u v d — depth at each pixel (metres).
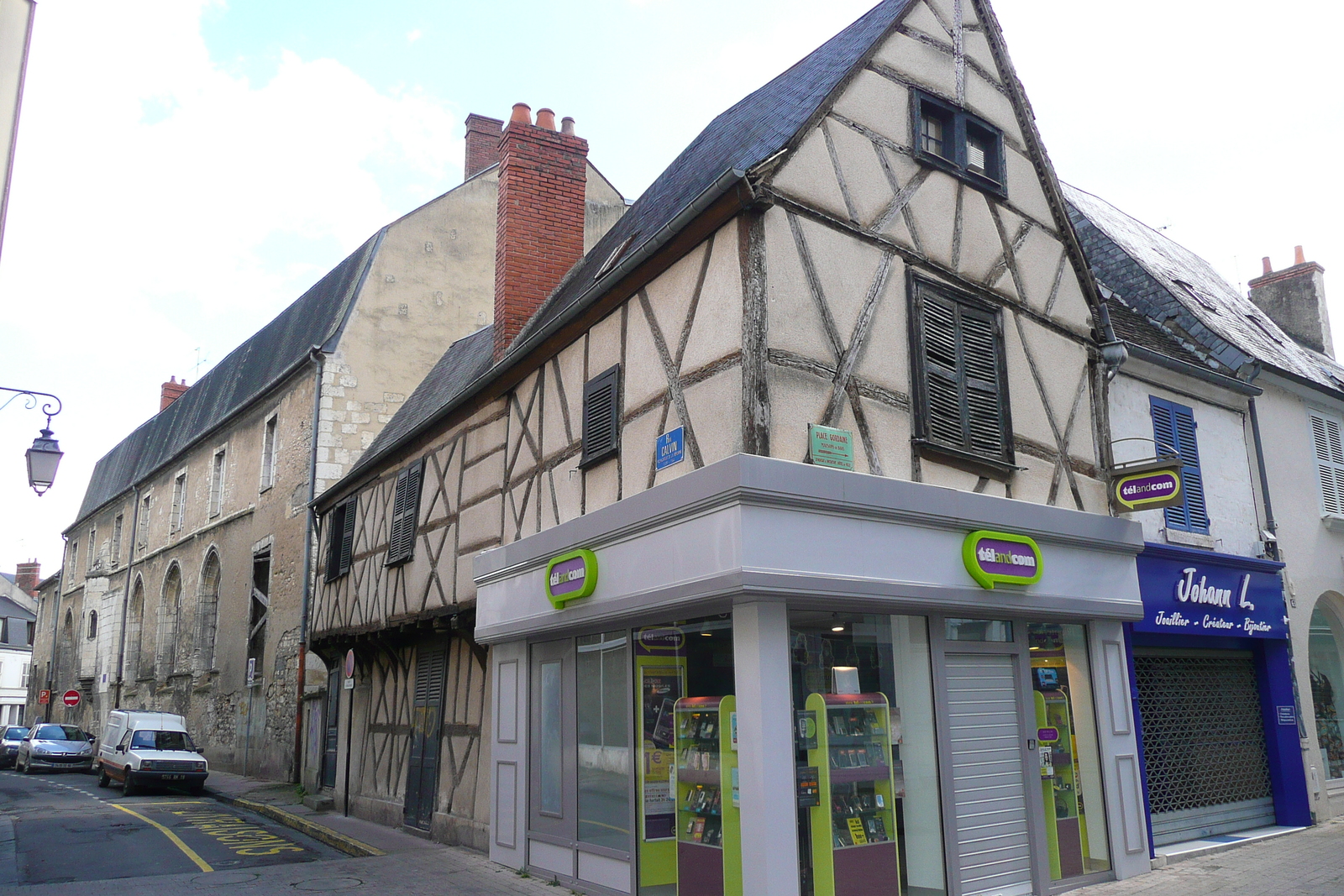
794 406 5.33
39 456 10.15
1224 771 8.52
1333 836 8.16
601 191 18.05
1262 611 8.83
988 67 7.29
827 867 5.09
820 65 7.23
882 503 5.42
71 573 31.53
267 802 12.95
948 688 5.92
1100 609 6.78
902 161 6.40
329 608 13.06
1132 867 6.73
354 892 6.77
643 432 6.27
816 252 5.70
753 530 4.88
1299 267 13.61
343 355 15.80
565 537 6.69
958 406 6.29
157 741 16.16
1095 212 12.42
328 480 15.27
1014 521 6.21
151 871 8.00
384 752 10.98
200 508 21.20
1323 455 10.43
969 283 6.62
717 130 8.55
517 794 7.57
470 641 9.09
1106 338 7.62
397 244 16.77
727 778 5.37
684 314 5.97
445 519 9.63
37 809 13.12
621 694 6.50
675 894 5.82
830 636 5.47
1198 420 9.05
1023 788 6.18
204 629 19.98
